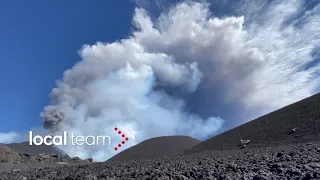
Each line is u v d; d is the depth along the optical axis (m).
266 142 52.19
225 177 12.47
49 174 22.27
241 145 58.81
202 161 19.88
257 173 12.38
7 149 58.44
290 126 58.03
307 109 68.56
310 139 40.94
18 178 21.61
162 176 14.32
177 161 23.38
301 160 13.93
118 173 17.38
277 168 12.38
